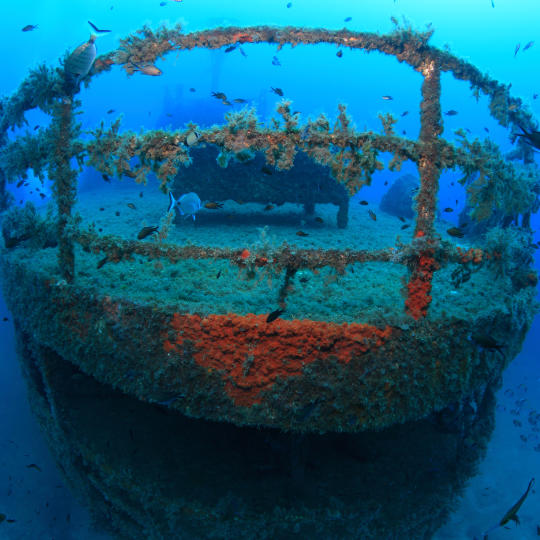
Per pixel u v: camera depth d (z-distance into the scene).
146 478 4.73
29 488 7.76
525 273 4.96
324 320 3.50
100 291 3.93
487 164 3.71
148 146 3.51
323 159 3.48
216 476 4.80
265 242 3.40
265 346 3.32
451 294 4.77
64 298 4.05
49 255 5.39
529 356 15.69
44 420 6.19
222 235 7.71
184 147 3.54
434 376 3.69
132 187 16.31
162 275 5.25
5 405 10.11
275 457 5.04
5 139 5.82
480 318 3.92
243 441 5.27
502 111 4.77
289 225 8.95
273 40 4.23
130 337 3.65
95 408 5.69
